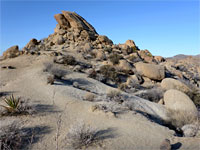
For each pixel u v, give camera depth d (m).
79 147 4.96
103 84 17.11
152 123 7.89
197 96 16.52
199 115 10.31
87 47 31.48
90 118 7.51
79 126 5.73
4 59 25.16
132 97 13.73
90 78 17.97
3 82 13.11
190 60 59.59
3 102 8.66
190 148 5.05
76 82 14.58
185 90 18.36
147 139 5.93
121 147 5.11
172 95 13.48
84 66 22.56
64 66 20.61
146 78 23.45
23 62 21.55
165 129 7.30
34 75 14.99
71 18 38.78
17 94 10.17
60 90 11.53
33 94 10.41
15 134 5.16
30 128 5.99
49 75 14.60
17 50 28.14
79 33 37.38
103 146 5.07
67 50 29.67
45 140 5.32
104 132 6.14
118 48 36.44
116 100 11.23
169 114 11.21
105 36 38.56
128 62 26.38
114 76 20.67
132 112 9.09
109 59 27.53
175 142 5.82
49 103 9.08
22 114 7.18
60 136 5.63
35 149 4.76
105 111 8.23
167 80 20.83
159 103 14.98
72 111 8.28
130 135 6.11
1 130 4.95
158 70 23.55
